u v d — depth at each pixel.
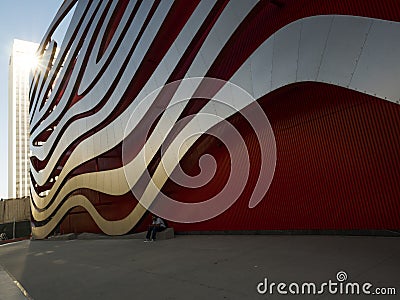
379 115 8.38
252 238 10.71
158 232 14.35
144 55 16.14
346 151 9.10
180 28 15.84
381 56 6.74
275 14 10.74
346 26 7.66
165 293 5.45
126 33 17.92
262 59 10.09
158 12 15.34
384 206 8.27
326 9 8.91
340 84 7.49
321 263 6.00
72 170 24.19
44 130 31.11
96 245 16.33
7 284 8.42
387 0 7.63
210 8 11.97
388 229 8.16
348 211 9.01
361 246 7.17
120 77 18.30
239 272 6.12
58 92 27.45
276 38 9.71
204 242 11.25
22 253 17.72
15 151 111.06
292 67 8.94
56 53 30.75
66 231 30.34
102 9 20.73
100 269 8.70
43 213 30.61
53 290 6.94
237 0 10.79
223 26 11.30
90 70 21.73
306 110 10.12
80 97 24.98
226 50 11.44
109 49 19.34
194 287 5.55
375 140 8.47
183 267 7.30
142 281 6.54
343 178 9.16
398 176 8.01
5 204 46.91
